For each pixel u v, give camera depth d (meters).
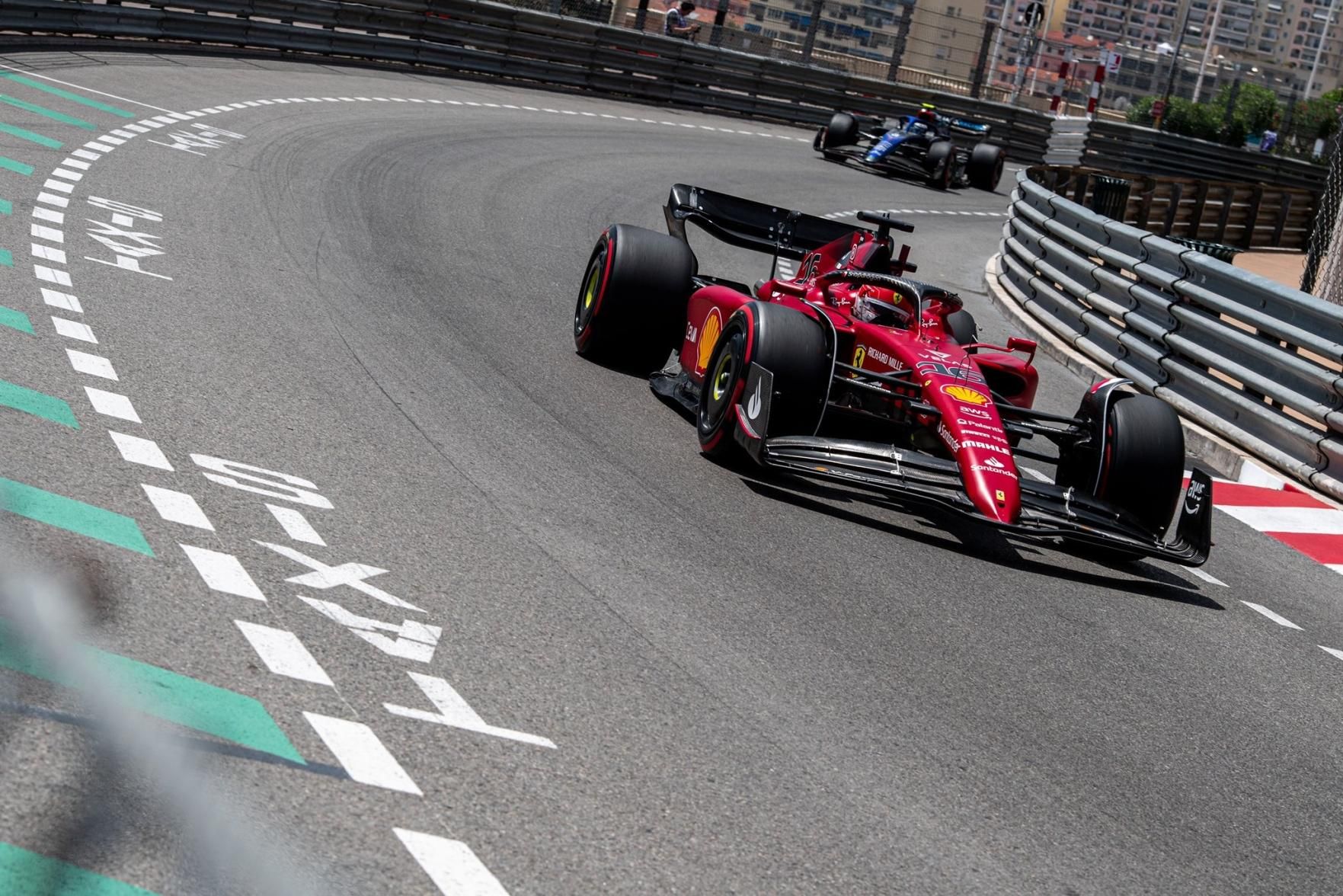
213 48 40.84
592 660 8.74
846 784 7.84
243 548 9.20
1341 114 28.64
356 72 43.97
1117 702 10.09
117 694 6.99
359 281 18.89
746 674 9.06
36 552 8.40
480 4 48.56
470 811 6.68
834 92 61.34
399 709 7.53
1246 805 8.82
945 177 51.22
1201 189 52.97
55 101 27.52
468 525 10.72
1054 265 27.61
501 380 15.55
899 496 12.16
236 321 15.24
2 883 5.41
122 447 10.55
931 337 14.30
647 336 16.91
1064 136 65.62
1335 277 25.38
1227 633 12.50
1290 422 19.12
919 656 10.09
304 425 12.24
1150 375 22.30
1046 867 7.40
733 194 37.78
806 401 13.35
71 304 14.24
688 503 12.62
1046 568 13.20
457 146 34.47
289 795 6.46
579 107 49.16
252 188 23.66
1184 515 13.73
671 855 6.69
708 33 62.03
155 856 5.80
